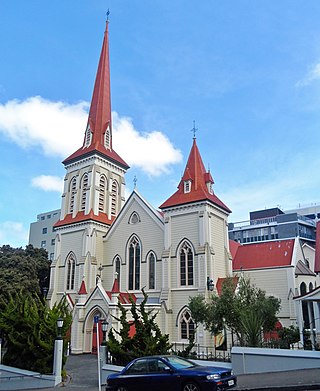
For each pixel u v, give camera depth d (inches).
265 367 767.1
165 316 1533.0
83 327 1644.9
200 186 1685.5
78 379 1058.1
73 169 2171.5
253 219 4640.8
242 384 633.6
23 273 2219.5
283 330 1346.0
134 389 605.6
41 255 2598.4
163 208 1701.5
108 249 1921.8
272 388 589.3
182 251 1616.6
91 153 2082.9
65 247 2018.9
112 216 2089.1
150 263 1733.5
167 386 570.3
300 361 738.2
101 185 2090.3
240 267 1812.3
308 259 2041.1
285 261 1718.8
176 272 1596.9
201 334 1418.6
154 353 909.2
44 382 995.3
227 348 1315.2
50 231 4089.6
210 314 1175.0
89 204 1995.6
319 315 1357.0
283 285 1683.1
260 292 1250.0
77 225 1987.0
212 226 1643.7
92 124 2215.8
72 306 1785.2
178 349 1473.9
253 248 1897.1
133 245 1823.3
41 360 1050.7
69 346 1627.7
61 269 1996.8
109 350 955.3
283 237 4042.8
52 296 1962.4
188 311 1508.4
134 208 1868.8
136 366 629.9
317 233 1584.6
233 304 1121.4
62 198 2161.7
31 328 1087.6
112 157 2153.1
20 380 1003.3
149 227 1780.3
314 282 1804.9
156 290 1659.7
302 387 569.3
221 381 543.8
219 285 1512.1
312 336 1184.2
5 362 1138.0
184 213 1648.6
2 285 2007.9
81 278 1852.9
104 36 2450.8
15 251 2605.8
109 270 1884.8
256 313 1082.1
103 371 933.2
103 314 1589.6
